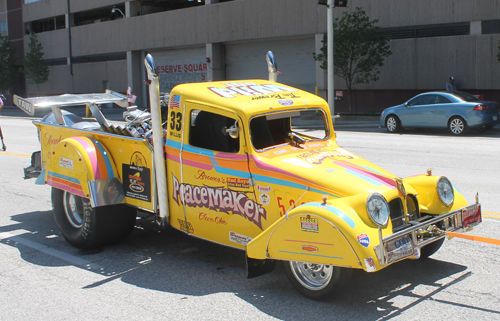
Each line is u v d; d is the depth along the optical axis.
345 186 4.53
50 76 50.28
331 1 22.48
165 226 5.70
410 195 4.91
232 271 5.45
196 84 5.69
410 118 18.81
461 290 4.73
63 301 4.77
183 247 6.32
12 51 50.44
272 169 4.80
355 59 25.45
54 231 7.23
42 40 50.12
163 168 5.55
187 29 36.44
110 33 42.53
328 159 5.13
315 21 29.50
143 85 41.84
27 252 6.28
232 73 36.00
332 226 4.11
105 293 4.93
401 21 26.17
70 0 46.41
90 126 7.35
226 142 5.13
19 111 43.00
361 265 3.99
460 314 4.24
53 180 6.38
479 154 12.79
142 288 5.04
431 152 13.32
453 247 5.95
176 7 41.59
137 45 40.38
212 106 5.12
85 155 5.93
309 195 4.64
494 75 23.88
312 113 5.79
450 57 25.06
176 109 5.48
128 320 4.33
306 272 4.62
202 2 40.25
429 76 25.88
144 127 6.61
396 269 5.30
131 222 6.39
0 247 6.49
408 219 4.71
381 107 27.94
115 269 5.60
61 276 5.43
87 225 6.09
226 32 34.06
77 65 46.78
